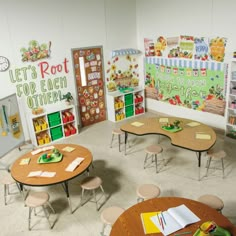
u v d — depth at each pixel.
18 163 3.45
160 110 6.47
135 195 3.56
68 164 3.34
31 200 2.99
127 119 6.39
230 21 4.48
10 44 4.63
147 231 2.05
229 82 4.50
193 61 5.30
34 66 5.00
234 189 3.54
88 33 5.57
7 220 3.25
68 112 5.53
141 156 4.59
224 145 4.73
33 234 3.01
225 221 2.11
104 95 6.22
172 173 4.02
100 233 2.94
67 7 5.14
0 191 3.85
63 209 3.37
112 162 4.44
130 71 6.54
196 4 4.93
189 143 3.65
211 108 5.24
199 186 3.66
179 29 5.39
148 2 5.86
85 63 5.69
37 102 5.23
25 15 4.68
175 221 2.14
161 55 5.96
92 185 3.20
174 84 5.88
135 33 6.38
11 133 4.48
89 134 5.62
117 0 5.82
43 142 5.20
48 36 5.05
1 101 4.22
